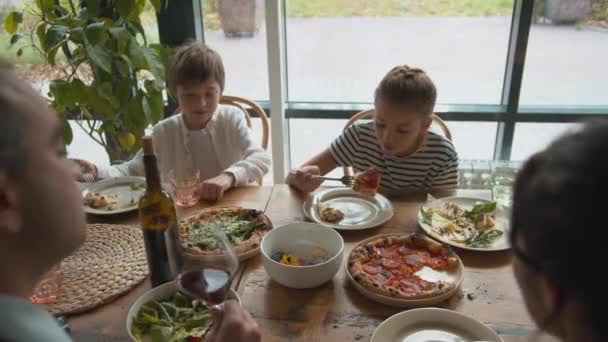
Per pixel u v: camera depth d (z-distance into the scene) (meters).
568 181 0.40
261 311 0.97
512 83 2.51
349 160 1.86
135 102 2.19
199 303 0.95
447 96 2.68
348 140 1.85
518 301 0.99
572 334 0.45
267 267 1.04
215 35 2.68
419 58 2.62
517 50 2.43
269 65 2.55
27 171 0.47
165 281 1.03
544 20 2.38
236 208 1.35
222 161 2.01
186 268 0.93
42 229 0.50
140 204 1.00
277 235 1.14
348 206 1.42
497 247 1.17
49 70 2.34
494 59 2.56
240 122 2.01
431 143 1.75
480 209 1.33
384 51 2.63
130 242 1.22
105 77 2.29
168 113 2.72
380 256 1.13
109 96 2.14
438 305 0.98
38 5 2.10
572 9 2.35
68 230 0.53
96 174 1.64
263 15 2.61
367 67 2.68
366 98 2.77
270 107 2.65
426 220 1.31
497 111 2.60
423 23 2.53
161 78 2.17
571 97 2.57
